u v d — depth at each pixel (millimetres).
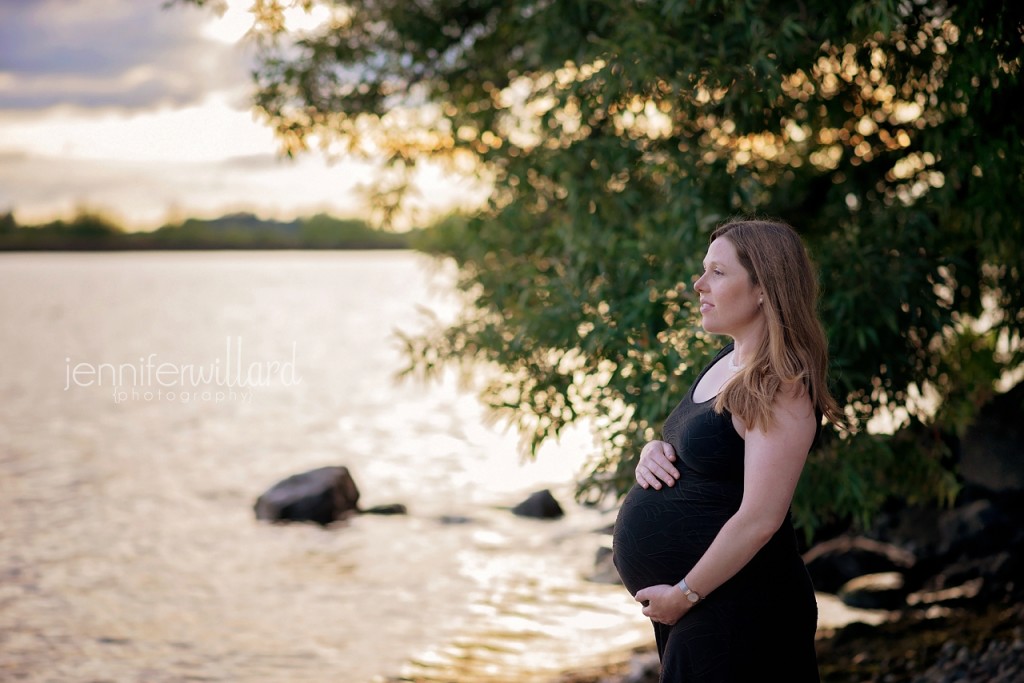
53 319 37875
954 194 4871
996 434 6734
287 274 88312
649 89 4648
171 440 14117
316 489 9672
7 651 6008
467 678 5559
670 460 2629
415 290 61094
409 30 6238
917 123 5227
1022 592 6074
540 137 5922
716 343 4230
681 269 4641
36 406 17141
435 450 13500
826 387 2482
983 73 4102
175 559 8203
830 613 6262
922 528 6883
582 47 5070
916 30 4496
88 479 11359
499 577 7699
